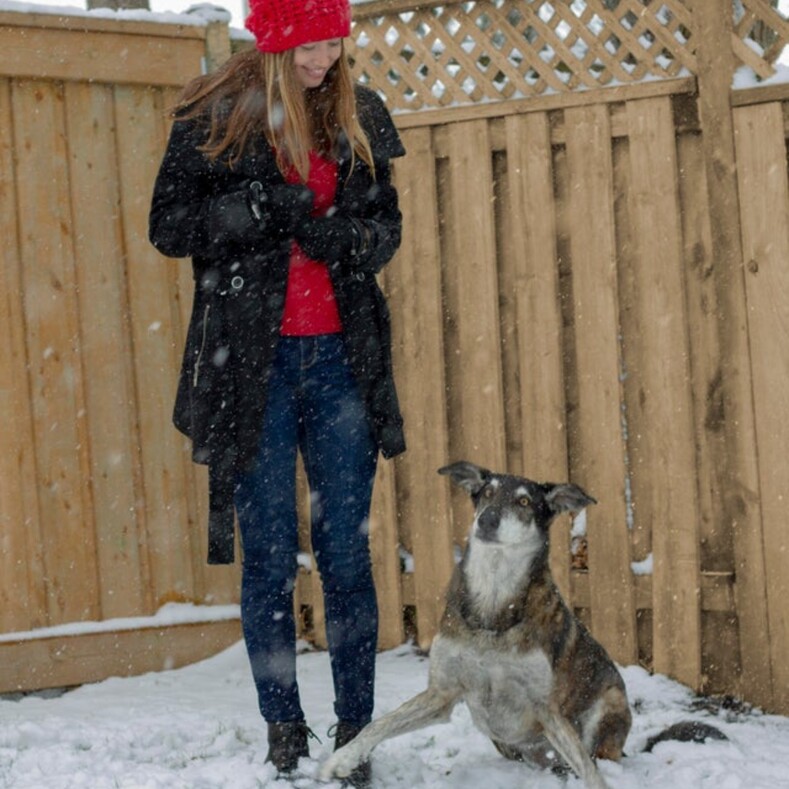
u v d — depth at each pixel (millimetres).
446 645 3912
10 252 5410
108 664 5535
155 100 5699
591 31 5289
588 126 5273
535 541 3953
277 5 3551
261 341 3727
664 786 3961
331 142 3783
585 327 5324
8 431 5406
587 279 5309
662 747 4344
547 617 3939
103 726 4477
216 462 3730
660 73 5133
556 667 3920
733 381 5012
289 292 3801
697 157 5137
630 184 5238
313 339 3826
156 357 5703
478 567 3902
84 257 5559
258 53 3744
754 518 4977
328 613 3941
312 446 3910
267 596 3852
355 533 3904
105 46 5531
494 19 5453
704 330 5141
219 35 5746
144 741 4332
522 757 4238
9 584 5402
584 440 5359
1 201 5395
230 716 4707
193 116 3727
